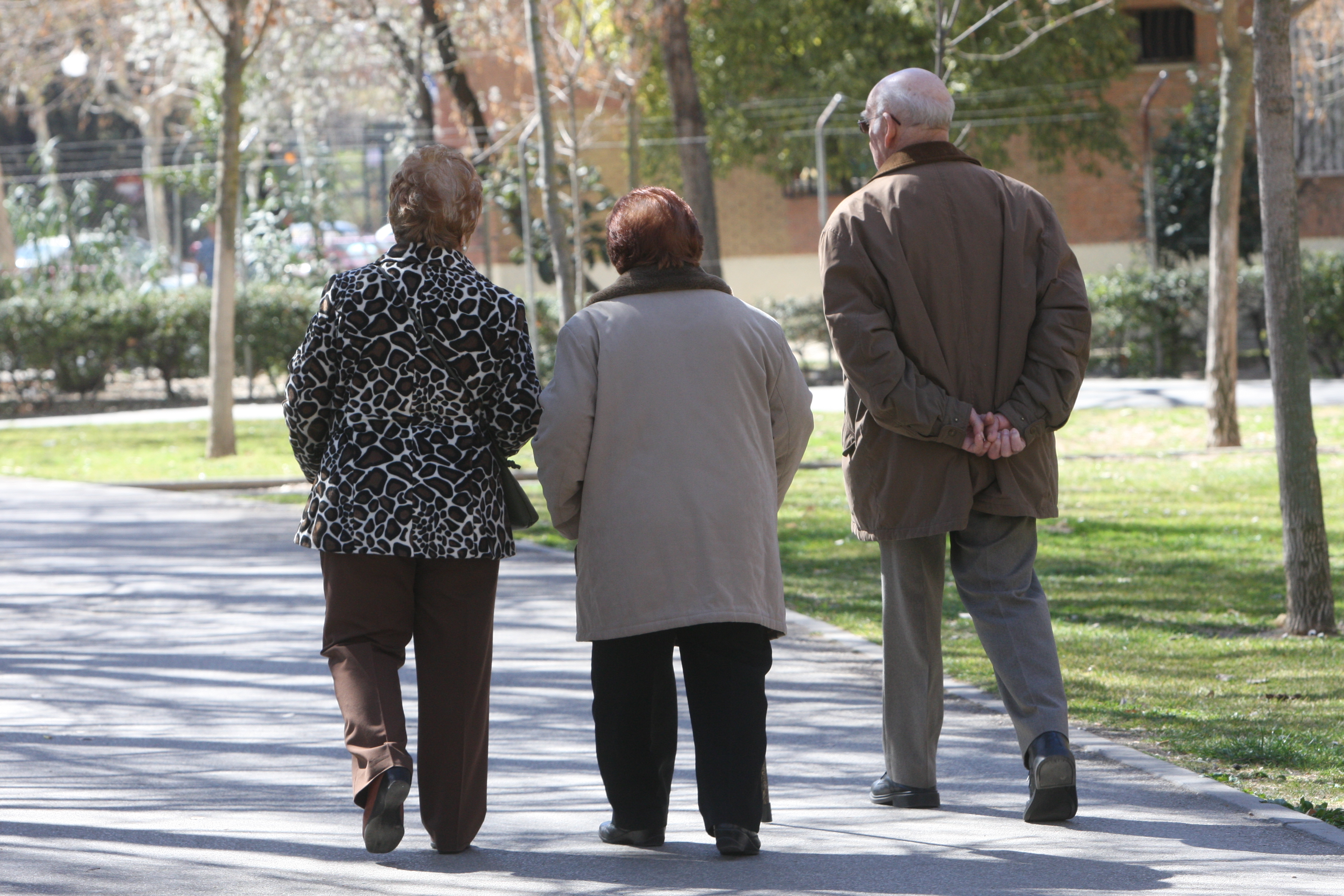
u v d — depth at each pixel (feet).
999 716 61.77
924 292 45.83
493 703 64.90
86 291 260.83
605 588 43.09
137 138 463.01
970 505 46.16
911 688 48.39
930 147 46.88
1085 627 82.53
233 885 40.68
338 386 42.73
